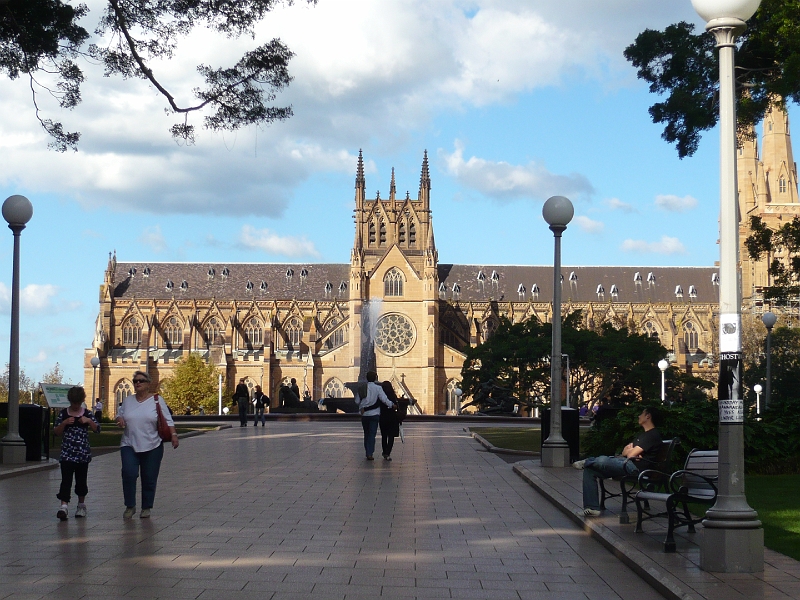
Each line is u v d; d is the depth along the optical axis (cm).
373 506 2361
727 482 1545
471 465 3575
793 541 1795
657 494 1783
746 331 13638
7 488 2784
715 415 3198
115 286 18212
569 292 18100
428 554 1730
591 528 1967
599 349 12925
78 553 1697
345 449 4384
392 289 16362
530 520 2164
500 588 1464
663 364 7562
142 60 3741
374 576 1530
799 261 6112
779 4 4600
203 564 1602
